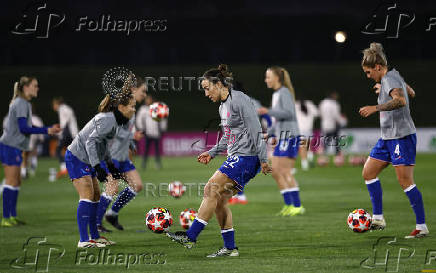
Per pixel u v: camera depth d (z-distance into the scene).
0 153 35.94
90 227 28.59
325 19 155.75
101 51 148.00
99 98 138.50
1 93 140.12
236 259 24.44
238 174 24.59
